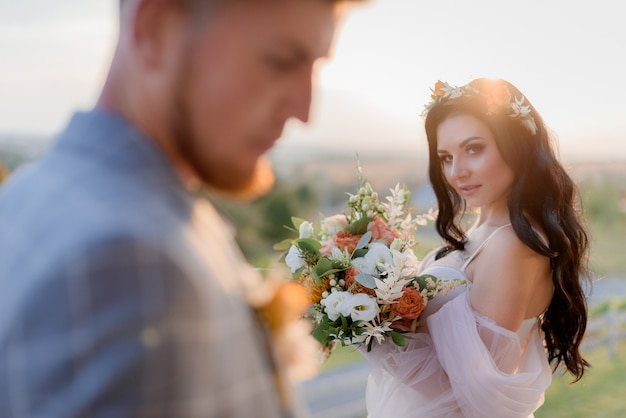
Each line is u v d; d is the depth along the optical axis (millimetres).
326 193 26859
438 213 2281
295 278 1978
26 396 510
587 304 2188
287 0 631
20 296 527
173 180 646
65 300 514
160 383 524
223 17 623
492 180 2045
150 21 625
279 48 639
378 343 2047
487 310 1954
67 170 613
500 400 1884
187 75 631
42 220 568
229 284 643
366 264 1925
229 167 669
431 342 2023
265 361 688
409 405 2029
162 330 526
